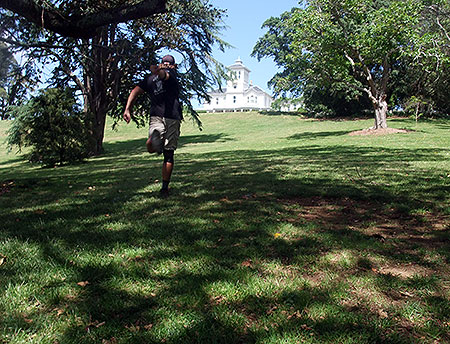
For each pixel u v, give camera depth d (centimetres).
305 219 418
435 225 389
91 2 641
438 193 527
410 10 1903
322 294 240
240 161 1181
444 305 226
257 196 545
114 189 656
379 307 227
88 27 635
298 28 2205
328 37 2088
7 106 1795
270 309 223
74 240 344
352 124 3509
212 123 4919
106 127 5056
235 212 445
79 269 277
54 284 254
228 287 249
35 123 1798
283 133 3159
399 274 271
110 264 285
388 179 661
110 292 243
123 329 203
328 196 542
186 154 1839
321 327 204
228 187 625
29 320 210
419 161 961
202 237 348
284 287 249
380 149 1404
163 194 559
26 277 263
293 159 1149
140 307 226
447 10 1894
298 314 217
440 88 2634
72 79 2308
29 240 346
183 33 2173
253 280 259
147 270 277
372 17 2072
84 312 220
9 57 721
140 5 616
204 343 191
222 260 295
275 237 349
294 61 2378
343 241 336
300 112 5169
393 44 2006
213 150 2023
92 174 1032
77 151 1848
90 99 2378
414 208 454
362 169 810
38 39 1126
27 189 737
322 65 2233
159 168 1088
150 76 521
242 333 201
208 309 224
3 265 285
